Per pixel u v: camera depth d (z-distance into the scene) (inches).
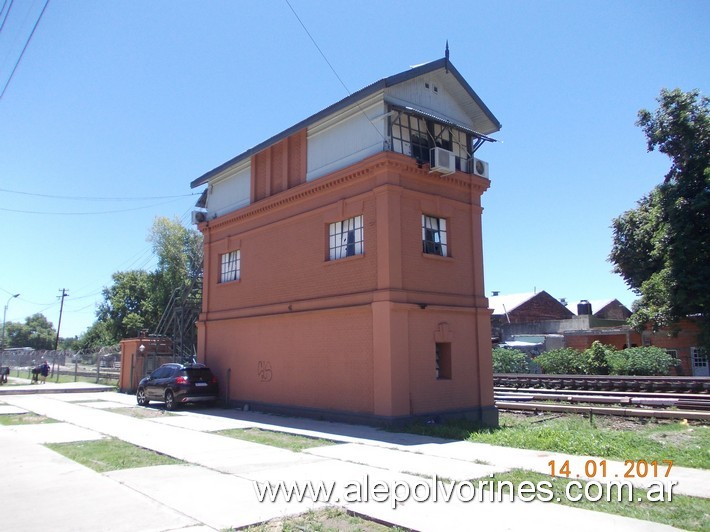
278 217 721.0
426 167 597.0
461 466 343.6
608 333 1384.1
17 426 570.3
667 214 992.2
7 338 4350.4
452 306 600.1
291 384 661.9
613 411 612.7
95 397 963.3
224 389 790.5
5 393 1037.8
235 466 352.8
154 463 366.6
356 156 609.6
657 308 1014.4
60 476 326.0
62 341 4490.7
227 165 829.2
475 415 601.6
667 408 644.7
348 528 231.6
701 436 459.5
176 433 512.7
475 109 684.1
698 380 819.4
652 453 372.8
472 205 651.5
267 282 728.3
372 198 579.2
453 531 220.2
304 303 650.8
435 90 649.0
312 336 636.7
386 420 524.1
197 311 1122.0
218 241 856.9
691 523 225.1
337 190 626.2
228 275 840.9
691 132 971.9
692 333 1200.8
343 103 605.9
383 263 553.3
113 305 2272.4
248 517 242.8
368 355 559.8
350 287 593.0
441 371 596.1
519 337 1644.9
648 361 1061.8
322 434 490.0
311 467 347.3
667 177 1035.3
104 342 2464.3
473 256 644.1
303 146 689.0
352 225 611.5
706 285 936.9
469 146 679.1
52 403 839.1
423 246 594.9
